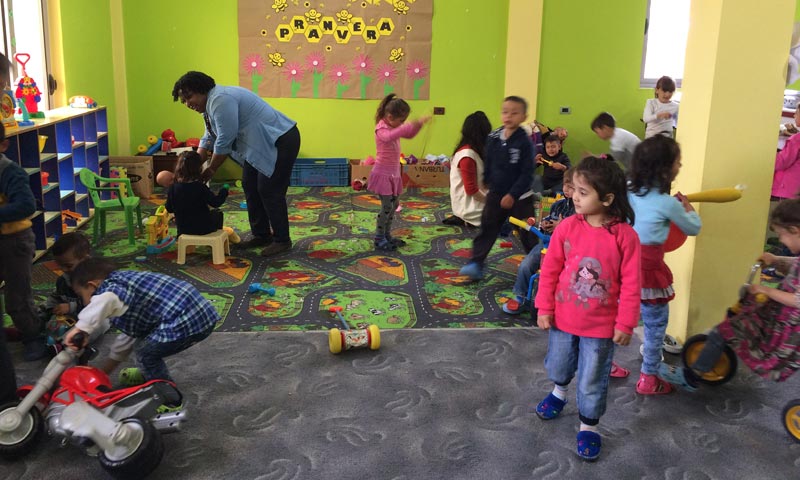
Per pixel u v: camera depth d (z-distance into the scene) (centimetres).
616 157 509
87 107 611
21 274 323
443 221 609
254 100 485
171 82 761
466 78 778
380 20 758
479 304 420
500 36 770
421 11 758
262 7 747
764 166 335
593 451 263
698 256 343
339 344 339
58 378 278
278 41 755
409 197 710
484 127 468
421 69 771
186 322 276
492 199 430
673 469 259
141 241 538
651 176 296
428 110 782
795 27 471
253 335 363
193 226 482
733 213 339
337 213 639
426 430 281
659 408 301
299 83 766
